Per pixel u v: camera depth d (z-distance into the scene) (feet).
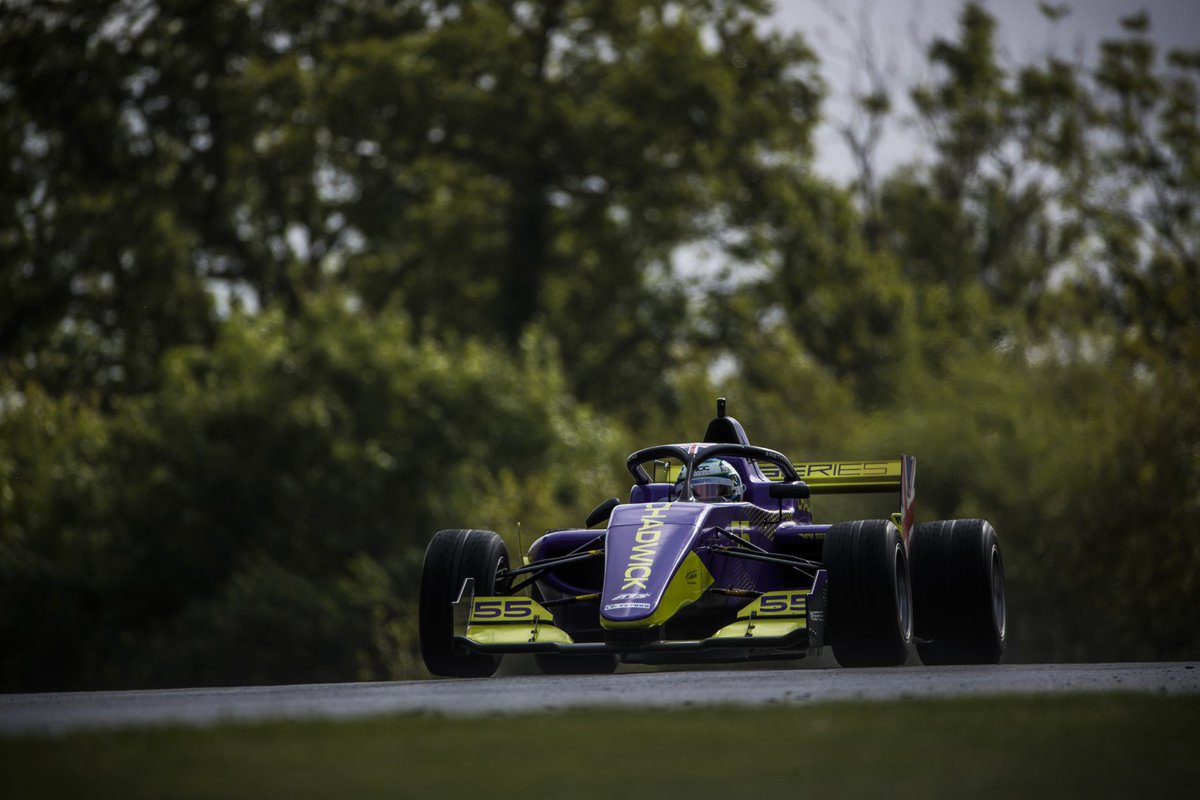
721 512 107.86
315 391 420.77
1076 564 329.31
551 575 114.01
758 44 597.11
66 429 416.46
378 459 410.52
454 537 108.06
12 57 533.14
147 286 540.11
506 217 604.08
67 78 533.55
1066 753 52.08
